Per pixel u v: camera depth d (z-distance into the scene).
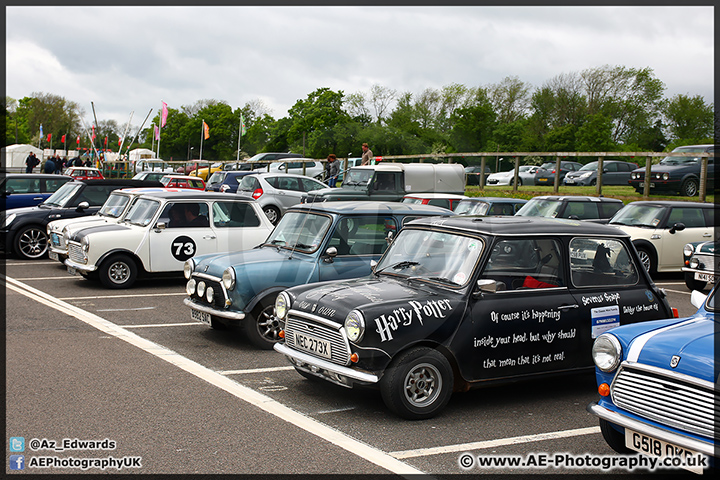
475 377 5.32
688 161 20.39
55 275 12.27
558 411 5.50
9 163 57.38
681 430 3.77
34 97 92.19
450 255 5.73
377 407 5.48
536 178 27.78
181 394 5.64
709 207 14.31
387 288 5.57
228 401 5.50
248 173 21.94
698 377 3.71
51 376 6.05
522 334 5.47
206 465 4.18
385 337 5.00
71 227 11.62
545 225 5.89
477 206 16.41
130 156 52.47
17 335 7.62
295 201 21.20
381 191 17.05
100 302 9.83
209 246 11.13
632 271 6.14
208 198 11.26
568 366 5.68
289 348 5.73
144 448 4.44
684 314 10.07
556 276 5.74
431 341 5.14
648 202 14.61
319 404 5.51
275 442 4.61
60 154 66.56
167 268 10.95
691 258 12.09
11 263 13.70
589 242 5.96
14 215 14.30
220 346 7.44
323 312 5.35
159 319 8.81
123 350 7.10
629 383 4.09
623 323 5.91
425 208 8.10
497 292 5.46
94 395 5.54
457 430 4.97
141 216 11.20
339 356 5.19
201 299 7.57
